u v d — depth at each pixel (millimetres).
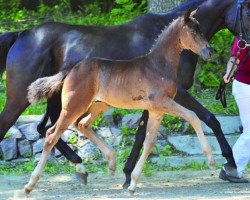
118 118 15914
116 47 12836
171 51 11172
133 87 11234
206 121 12742
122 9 20969
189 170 14570
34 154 15438
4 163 15266
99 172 14594
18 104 12906
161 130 15617
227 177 13148
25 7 24109
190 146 15305
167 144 15383
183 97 12672
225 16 13141
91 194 11984
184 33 11070
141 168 11430
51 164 15070
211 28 13195
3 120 12922
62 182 13664
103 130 15617
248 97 12781
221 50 18766
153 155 15148
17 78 12875
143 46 12812
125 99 11320
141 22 13031
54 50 13016
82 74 11375
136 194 11797
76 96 11352
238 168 13031
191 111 11914
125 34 12945
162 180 13570
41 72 12922
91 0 23969
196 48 11062
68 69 12141
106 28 13117
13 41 13195
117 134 15555
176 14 13008
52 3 24281
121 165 14789
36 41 13008
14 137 15492
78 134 15414
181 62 12719
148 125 11383
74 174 14414
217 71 18734
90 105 11625
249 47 12719
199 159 14945
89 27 13148
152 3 17734
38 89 11523
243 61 12766
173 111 11078
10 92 12945
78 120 12070
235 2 13039
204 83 18391
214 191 12102
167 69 11164
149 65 11195
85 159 15062
